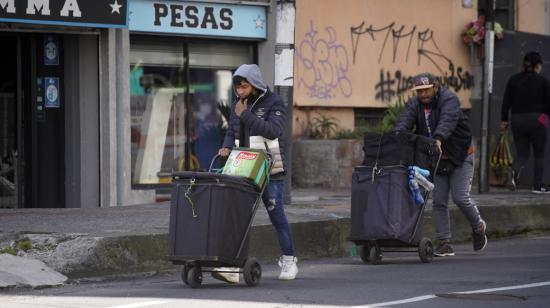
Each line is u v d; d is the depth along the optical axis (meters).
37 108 28.31
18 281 17.38
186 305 15.15
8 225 21.52
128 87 28.95
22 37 28.23
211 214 16.41
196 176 16.42
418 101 21.05
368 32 35.91
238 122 17.73
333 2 34.94
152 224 21.83
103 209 25.75
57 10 26.89
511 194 31.84
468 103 38.44
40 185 28.44
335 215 23.91
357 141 33.31
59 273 18.25
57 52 28.39
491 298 15.76
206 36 30.86
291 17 26.05
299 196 30.30
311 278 18.52
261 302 15.35
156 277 19.14
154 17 29.81
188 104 31.34
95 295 16.47
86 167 28.50
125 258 19.19
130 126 29.58
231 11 31.16
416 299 15.62
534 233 27.89
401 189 19.81
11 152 28.64
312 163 33.50
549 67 38.53
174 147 31.22
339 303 15.23
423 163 19.88
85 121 28.48
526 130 31.97
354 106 35.59
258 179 16.81
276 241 21.66
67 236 19.38
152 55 30.42
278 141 17.59
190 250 16.53
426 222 25.05
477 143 38.22
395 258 21.91
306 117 34.59
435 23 37.72
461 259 21.50
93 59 28.47
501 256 22.14
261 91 17.56
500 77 37.91
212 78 31.70
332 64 34.94
